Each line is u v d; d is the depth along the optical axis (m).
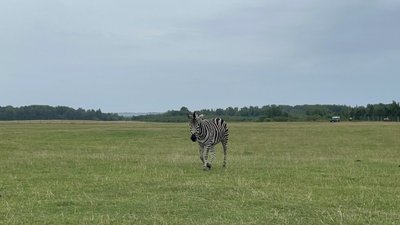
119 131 53.69
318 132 51.56
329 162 21.08
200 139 17.81
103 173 16.75
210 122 18.14
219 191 12.64
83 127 70.88
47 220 9.60
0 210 10.48
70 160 21.53
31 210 10.52
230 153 27.48
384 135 44.44
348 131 52.25
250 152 28.22
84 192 12.71
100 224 9.25
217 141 18.22
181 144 35.34
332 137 43.06
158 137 43.97
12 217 9.82
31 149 29.09
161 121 134.12
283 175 16.23
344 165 19.67
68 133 49.25
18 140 37.59
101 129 60.56
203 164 18.27
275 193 12.45
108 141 38.41
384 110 136.62
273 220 9.58
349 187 13.63
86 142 36.97
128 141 38.56
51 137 42.59
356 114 140.88
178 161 21.08
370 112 139.12
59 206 10.95
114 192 12.66
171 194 12.29
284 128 62.91
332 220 9.52
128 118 164.00
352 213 10.19
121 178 15.28
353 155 25.64
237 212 10.24
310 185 14.04
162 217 9.79
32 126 76.94
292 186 13.77
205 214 10.09
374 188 13.54
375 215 10.05
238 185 13.63
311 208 10.67
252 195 12.14
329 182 14.70
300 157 24.23
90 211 10.41
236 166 19.06
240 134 49.25
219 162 20.75
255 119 136.50
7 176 16.03
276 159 22.72
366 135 45.03
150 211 10.35
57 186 13.78
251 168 18.36
